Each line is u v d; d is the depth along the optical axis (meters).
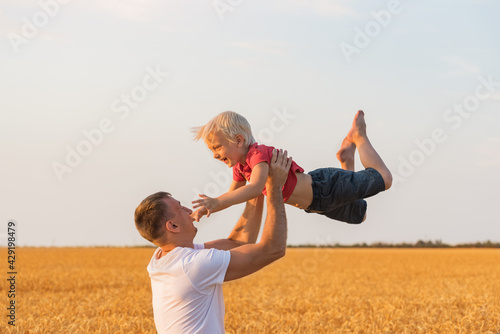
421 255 67.88
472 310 15.21
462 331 12.16
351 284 28.16
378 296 20.58
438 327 12.64
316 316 13.84
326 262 51.06
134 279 30.02
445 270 40.78
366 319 13.84
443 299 18.27
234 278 5.10
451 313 14.75
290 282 29.28
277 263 47.34
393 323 13.16
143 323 12.49
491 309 15.20
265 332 12.18
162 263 5.08
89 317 15.02
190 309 4.96
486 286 24.83
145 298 19.39
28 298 19.27
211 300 5.05
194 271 4.93
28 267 40.72
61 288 25.86
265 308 16.09
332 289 24.02
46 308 15.89
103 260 51.16
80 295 21.22
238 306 16.62
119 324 12.27
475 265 46.72
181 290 4.95
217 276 4.98
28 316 14.07
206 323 4.98
